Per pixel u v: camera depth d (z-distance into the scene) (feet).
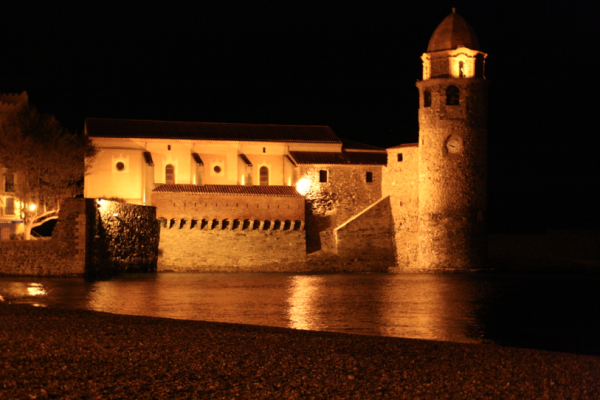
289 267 237.86
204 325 107.45
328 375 78.07
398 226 242.78
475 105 230.07
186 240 232.32
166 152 247.09
